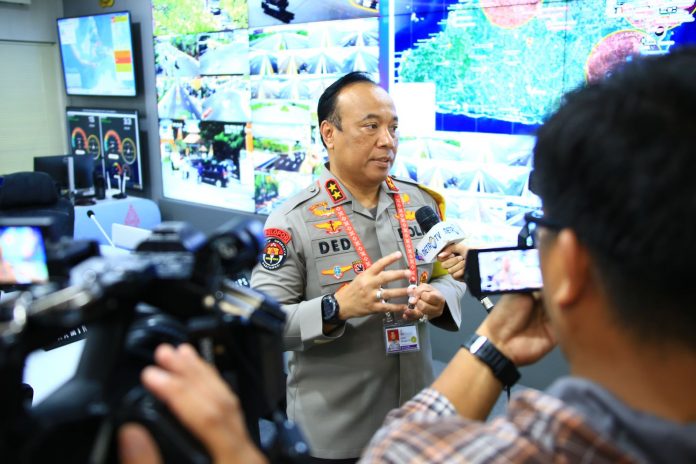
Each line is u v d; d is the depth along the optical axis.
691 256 0.39
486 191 3.15
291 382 1.56
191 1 4.53
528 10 2.84
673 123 0.40
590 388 0.44
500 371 0.70
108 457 0.46
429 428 0.50
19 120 5.93
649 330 0.42
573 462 0.42
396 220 1.63
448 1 3.12
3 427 0.46
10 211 3.64
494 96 3.04
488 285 0.71
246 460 0.44
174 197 5.13
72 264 0.62
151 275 0.51
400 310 1.38
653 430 0.41
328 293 1.53
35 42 5.93
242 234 0.57
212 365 0.55
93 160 5.17
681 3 2.40
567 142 0.45
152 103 5.17
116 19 5.12
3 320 0.49
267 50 4.07
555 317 0.49
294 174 4.09
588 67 2.70
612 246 0.41
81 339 2.14
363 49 3.53
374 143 1.53
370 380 1.50
